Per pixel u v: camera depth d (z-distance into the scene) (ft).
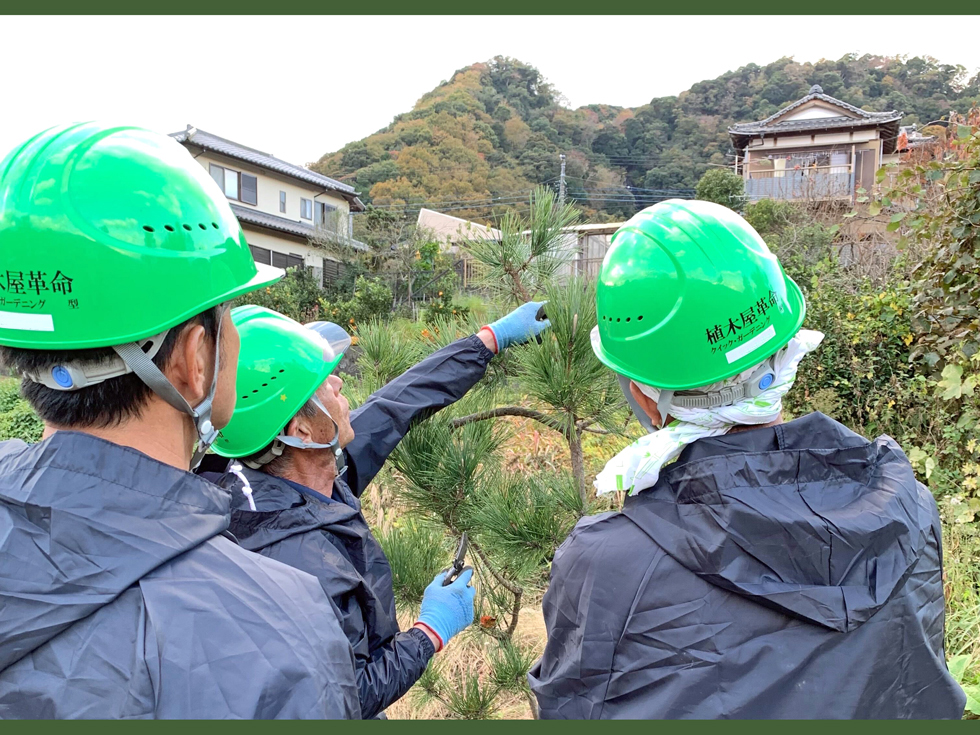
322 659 2.72
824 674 3.04
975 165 11.38
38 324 2.92
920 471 14.28
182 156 3.44
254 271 3.65
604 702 3.34
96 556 2.61
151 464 2.87
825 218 44.83
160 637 2.51
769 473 3.30
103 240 2.96
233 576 2.80
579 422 7.92
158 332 3.03
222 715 2.39
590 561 3.57
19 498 2.68
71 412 2.99
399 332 9.71
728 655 3.09
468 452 8.02
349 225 76.84
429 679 9.34
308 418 5.36
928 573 3.48
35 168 3.05
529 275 8.56
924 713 3.30
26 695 2.44
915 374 18.53
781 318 3.71
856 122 69.31
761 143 74.33
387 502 11.30
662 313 3.70
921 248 15.24
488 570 9.20
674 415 3.72
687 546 3.25
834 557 3.11
